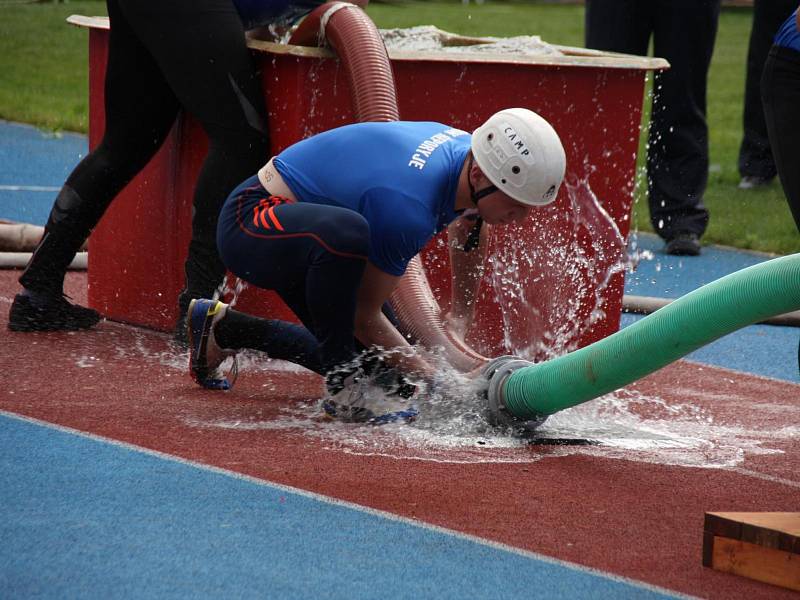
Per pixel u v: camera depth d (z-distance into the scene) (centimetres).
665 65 1484
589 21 2298
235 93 1375
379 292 1135
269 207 1147
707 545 888
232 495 976
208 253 1417
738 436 1252
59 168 3009
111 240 1609
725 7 7981
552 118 1463
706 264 2253
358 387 1198
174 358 1433
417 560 868
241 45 1380
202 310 1248
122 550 855
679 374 1538
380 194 1091
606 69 1466
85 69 4806
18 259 1914
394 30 1758
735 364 1617
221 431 1146
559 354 1520
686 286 2075
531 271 1487
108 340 1507
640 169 2977
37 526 890
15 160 3078
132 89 1452
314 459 1076
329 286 1115
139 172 1528
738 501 1037
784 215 2703
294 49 1355
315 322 1159
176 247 1529
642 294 2006
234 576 823
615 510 996
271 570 836
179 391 1288
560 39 5847
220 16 1370
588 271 1509
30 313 1515
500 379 1178
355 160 1125
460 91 1431
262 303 1446
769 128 1276
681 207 2311
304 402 1273
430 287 1441
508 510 978
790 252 2388
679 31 2228
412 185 1087
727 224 2589
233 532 900
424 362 1197
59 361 1384
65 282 1859
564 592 827
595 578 855
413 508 970
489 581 839
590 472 1094
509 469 1085
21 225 2006
